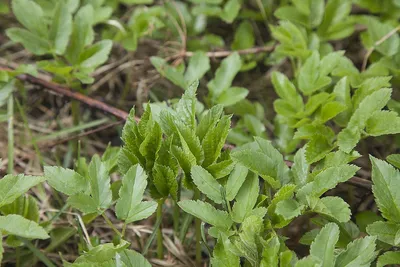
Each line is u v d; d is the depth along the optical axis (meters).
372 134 1.07
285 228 1.13
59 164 1.21
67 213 1.14
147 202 1.01
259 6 1.39
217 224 1.01
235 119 1.28
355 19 1.28
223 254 0.99
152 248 1.16
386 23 1.26
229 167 1.04
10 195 1.01
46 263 1.08
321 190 1.02
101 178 1.03
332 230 0.98
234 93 1.19
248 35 1.33
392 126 1.07
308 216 1.15
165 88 1.34
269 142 1.06
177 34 1.33
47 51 1.20
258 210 1.01
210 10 1.31
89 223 1.16
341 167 1.02
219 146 1.04
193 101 1.05
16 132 1.28
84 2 1.30
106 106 1.20
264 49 1.31
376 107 1.08
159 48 1.36
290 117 1.16
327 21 1.27
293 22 1.27
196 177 1.03
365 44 1.25
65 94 1.21
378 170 1.02
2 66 1.33
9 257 1.11
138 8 1.35
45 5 1.29
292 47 1.23
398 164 1.05
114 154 1.14
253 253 0.99
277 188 1.04
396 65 1.22
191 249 1.16
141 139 1.04
